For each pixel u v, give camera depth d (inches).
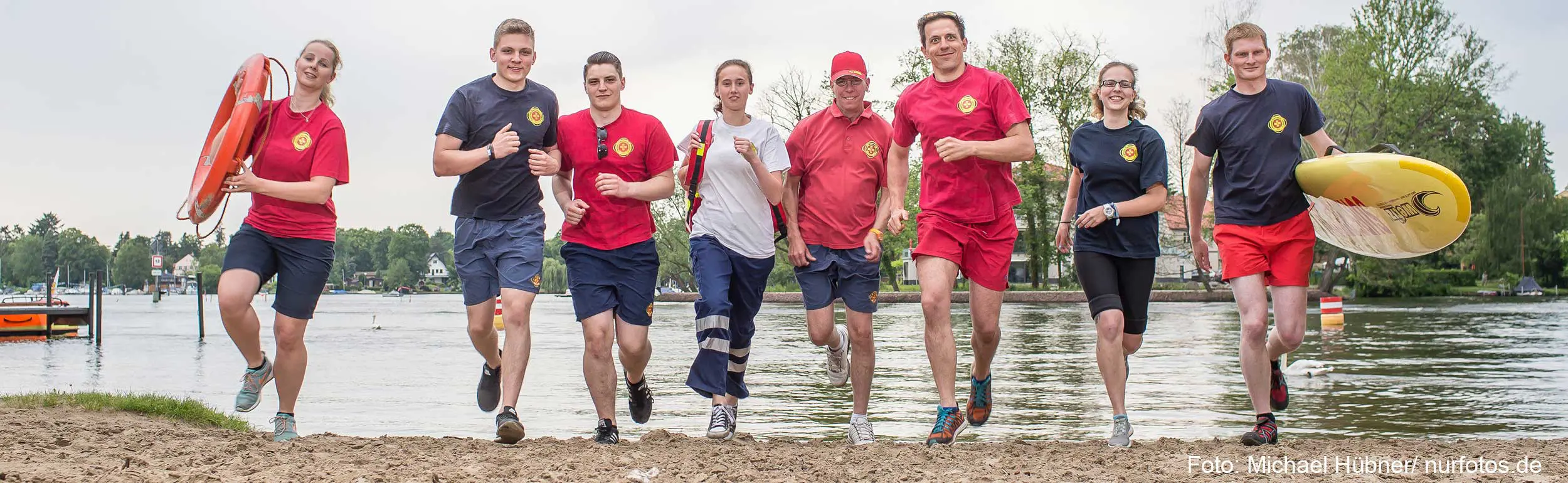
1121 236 222.5
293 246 214.4
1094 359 554.6
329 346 745.0
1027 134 214.2
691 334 860.6
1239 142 214.2
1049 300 1841.8
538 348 681.0
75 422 233.8
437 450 197.8
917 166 1696.6
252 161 215.9
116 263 6850.4
